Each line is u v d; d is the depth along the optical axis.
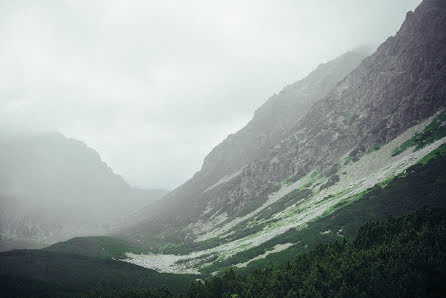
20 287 62.91
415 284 33.03
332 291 38.47
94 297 57.09
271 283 45.47
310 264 47.94
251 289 46.72
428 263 34.22
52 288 64.50
